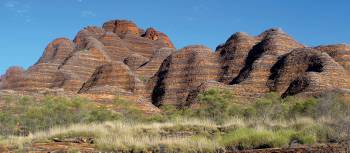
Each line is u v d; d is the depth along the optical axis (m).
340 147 17.31
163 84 89.44
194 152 18.09
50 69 110.12
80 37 153.00
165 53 109.50
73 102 46.06
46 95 58.66
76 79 105.31
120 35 160.12
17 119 36.38
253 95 70.19
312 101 38.16
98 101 63.84
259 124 24.88
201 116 39.41
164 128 25.73
